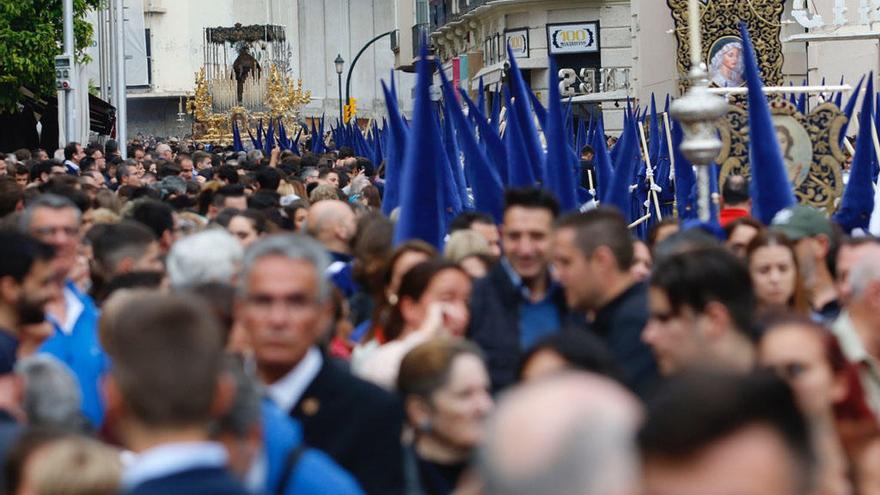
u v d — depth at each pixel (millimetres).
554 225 15227
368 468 12398
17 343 14078
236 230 23688
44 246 16078
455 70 105062
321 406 12438
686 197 32000
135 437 8938
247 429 9789
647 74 88250
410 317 15328
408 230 20453
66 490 10352
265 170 39219
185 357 8828
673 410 6391
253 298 12406
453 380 12516
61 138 70188
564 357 11945
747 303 12477
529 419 6145
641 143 45531
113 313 12836
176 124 171750
